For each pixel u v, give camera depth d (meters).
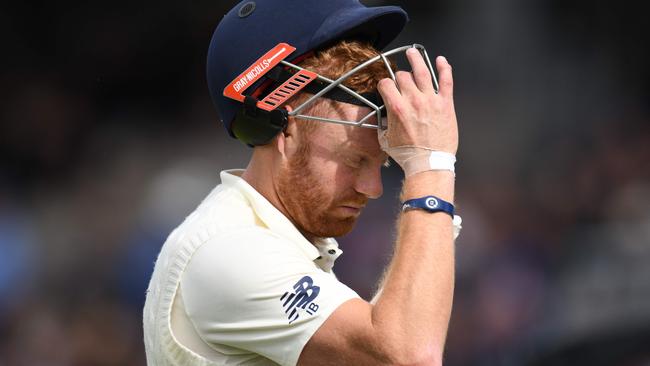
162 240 28.61
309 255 8.23
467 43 38.84
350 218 8.41
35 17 36.78
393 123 8.02
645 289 21.70
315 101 8.09
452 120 8.12
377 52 8.25
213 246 7.99
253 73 8.20
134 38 37.16
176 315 8.12
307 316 7.66
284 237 8.20
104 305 26.52
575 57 40.03
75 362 25.05
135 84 37.09
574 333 20.00
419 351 7.42
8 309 26.89
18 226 30.50
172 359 8.15
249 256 7.86
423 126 8.01
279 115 8.13
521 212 33.56
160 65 37.06
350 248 27.06
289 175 8.25
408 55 8.21
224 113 8.60
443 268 7.68
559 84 39.34
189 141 35.22
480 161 37.12
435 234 7.79
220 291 7.86
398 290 7.58
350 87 8.09
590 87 39.62
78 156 35.38
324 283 7.80
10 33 36.53
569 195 34.34
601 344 19.45
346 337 7.59
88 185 32.59
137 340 25.91
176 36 37.12
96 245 29.50
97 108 36.56
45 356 25.16
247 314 7.80
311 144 8.16
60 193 33.09
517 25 39.28
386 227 27.48
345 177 8.20
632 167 35.41
